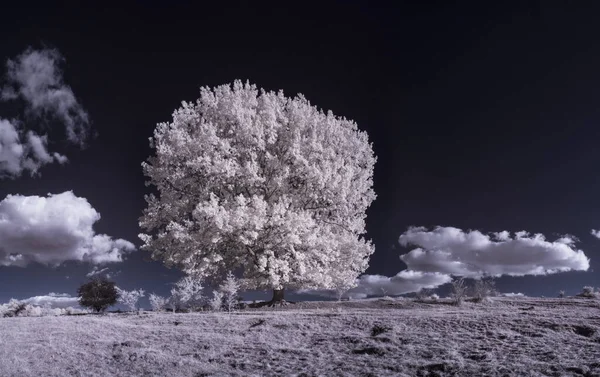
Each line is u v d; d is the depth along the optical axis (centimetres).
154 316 1730
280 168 2378
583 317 1287
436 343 1014
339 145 2698
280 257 2262
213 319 1541
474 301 2156
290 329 1299
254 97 2503
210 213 2028
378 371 828
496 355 884
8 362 1048
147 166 2389
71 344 1228
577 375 725
